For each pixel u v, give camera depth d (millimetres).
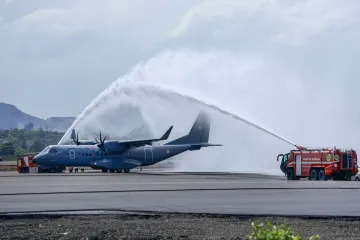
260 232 21141
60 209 43750
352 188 68625
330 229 33188
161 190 64750
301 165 101062
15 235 30641
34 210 43125
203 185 75438
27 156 150375
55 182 84812
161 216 39562
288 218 38219
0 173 141250
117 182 84562
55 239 29422
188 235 30844
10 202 49938
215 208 44500
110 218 38594
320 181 90375
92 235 30641
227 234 31234
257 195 57375
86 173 135750
